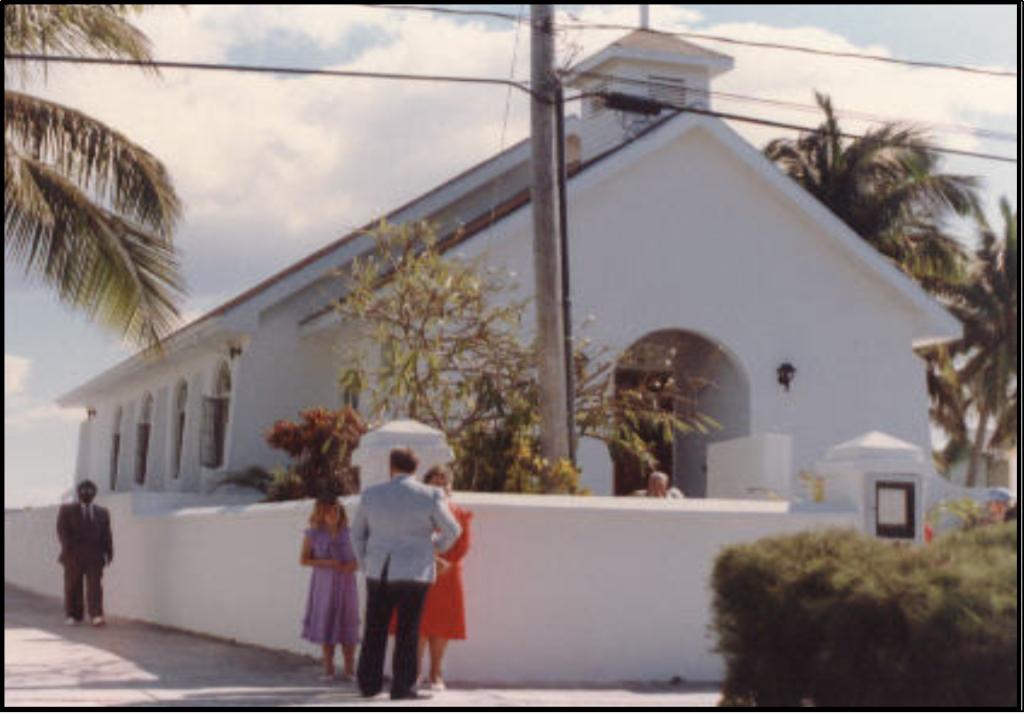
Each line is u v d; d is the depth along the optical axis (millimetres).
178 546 18500
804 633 9469
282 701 10938
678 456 22469
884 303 22422
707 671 13039
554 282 14625
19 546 28969
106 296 15102
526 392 16516
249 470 21906
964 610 9000
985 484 45594
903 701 9102
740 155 21719
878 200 32219
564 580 12750
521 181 25094
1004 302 40562
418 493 11156
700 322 21391
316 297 23094
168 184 15492
